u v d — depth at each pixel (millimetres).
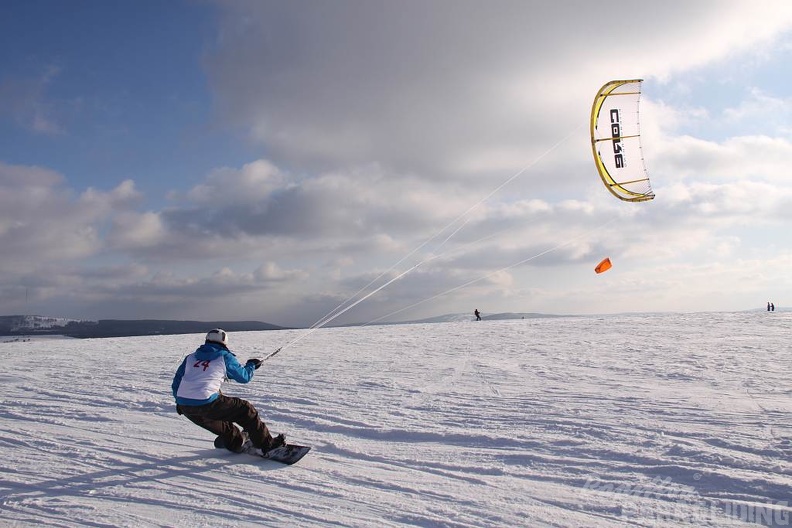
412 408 7223
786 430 5309
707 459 4609
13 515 4113
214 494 4473
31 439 6289
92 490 4605
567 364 10523
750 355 10477
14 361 15062
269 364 12367
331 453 5555
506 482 4496
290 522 3885
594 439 5418
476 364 11047
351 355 13695
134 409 7766
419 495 4309
